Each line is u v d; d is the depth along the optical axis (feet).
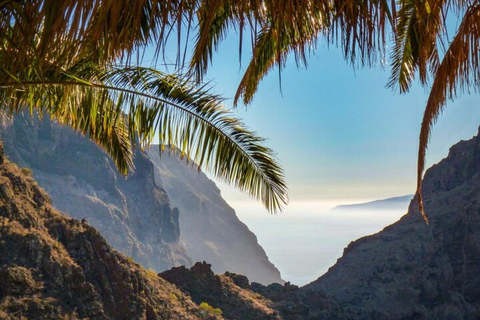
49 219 282.56
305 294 453.17
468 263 601.62
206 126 29.01
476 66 22.62
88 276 264.31
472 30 22.40
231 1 16.74
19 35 16.14
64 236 277.03
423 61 23.90
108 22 15.69
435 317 560.20
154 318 282.15
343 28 15.58
